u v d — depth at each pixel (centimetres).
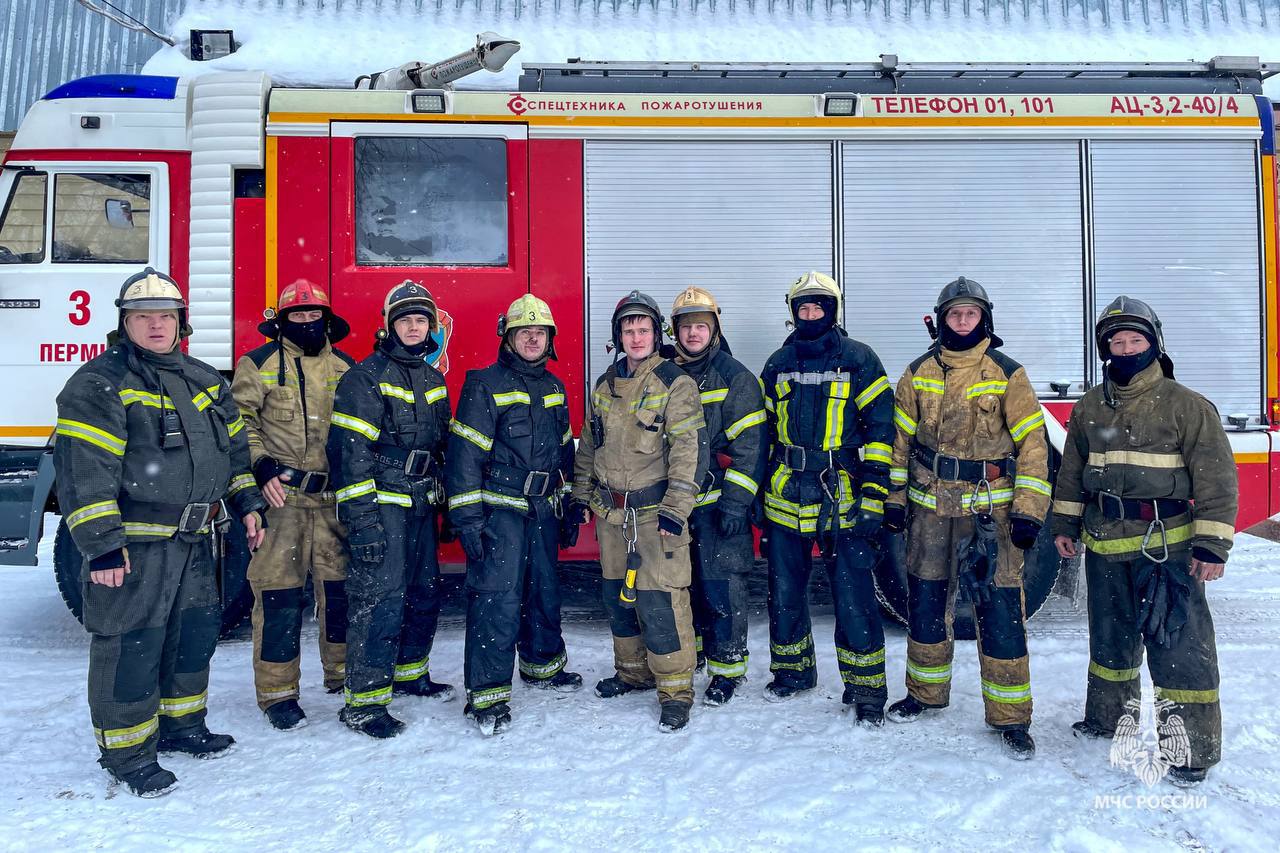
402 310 312
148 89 428
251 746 300
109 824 246
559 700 343
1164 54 819
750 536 342
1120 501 274
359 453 303
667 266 433
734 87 447
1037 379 438
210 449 274
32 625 459
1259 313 440
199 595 284
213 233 412
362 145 424
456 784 270
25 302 417
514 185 428
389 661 312
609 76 448
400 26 802
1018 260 440
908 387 314
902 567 410
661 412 314
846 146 440
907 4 846
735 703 338
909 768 278
